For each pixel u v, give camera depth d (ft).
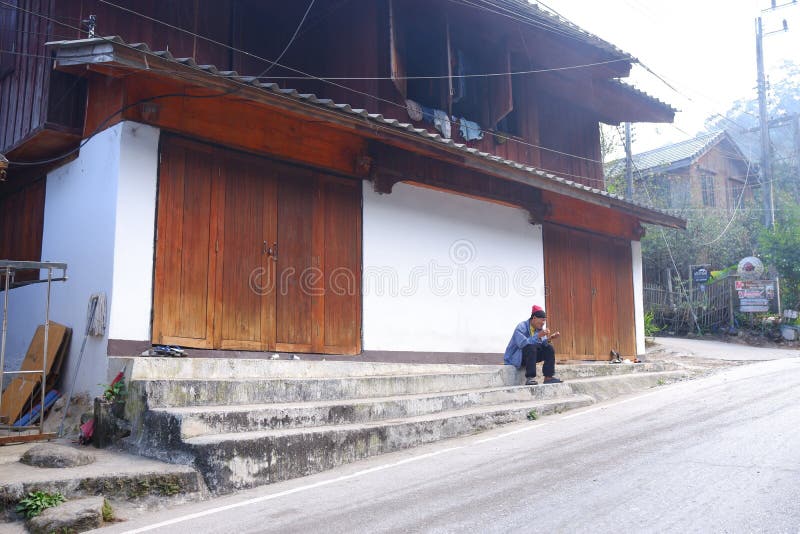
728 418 26.35
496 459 21.43
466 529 14.71
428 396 27.78
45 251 29.37
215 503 17.89
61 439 23.29
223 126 28.25
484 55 43.98
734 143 109.70
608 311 48.75
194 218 27.27
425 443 24.67
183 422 19.60
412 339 35.37
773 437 22.49
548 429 26.27
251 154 29.53
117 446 21.45
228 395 23.18
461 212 39.04
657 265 88.12
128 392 21.99
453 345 37.40
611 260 49.88
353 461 22.16
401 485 18.78
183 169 27.14
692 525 14.37
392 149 34.83
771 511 15.08
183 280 26.63
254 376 26.58
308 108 26.94
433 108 40.29
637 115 54.70
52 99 27.81
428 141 31.63
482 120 43.47
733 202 109.81
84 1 29.68
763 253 74.54
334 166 32.53
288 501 17.65
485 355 39.06
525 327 34.60
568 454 21.53
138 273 25.31
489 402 30.09
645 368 44.06
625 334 50.01
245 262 28.84
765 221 75.51
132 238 25.29
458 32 42.70
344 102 38.81
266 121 29.81
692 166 102.53
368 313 33.53
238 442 19.35
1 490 16.43
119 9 30.83
